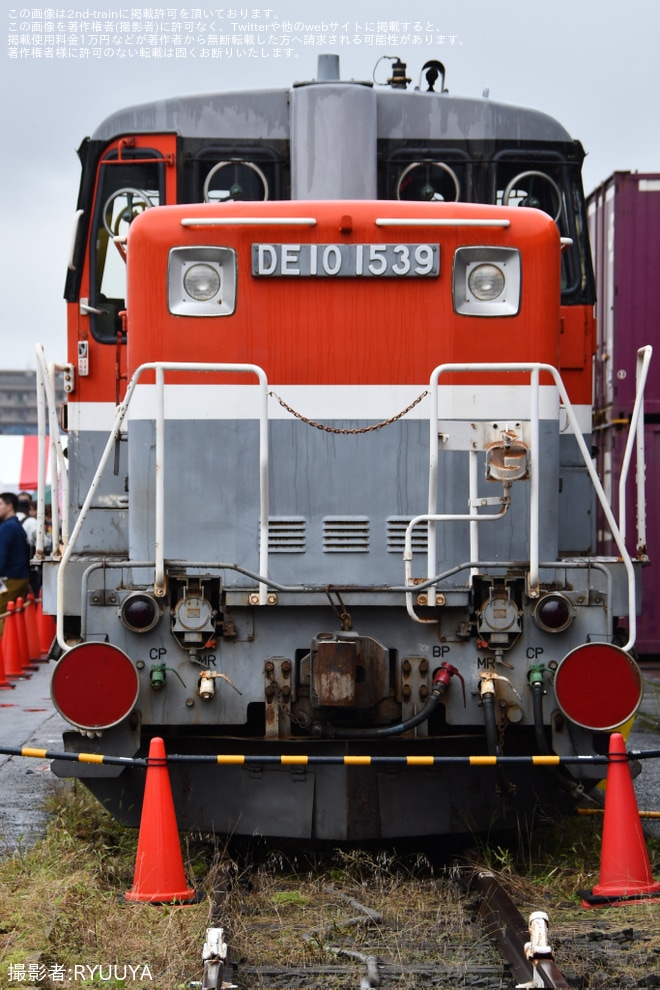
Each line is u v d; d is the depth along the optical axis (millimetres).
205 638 9211
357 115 10984
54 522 10016
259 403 9508
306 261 9445
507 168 11727
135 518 9641
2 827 10766
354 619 9273
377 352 9539
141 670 9156
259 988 6727
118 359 11445
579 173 11867
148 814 8531
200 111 11531
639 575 9828
